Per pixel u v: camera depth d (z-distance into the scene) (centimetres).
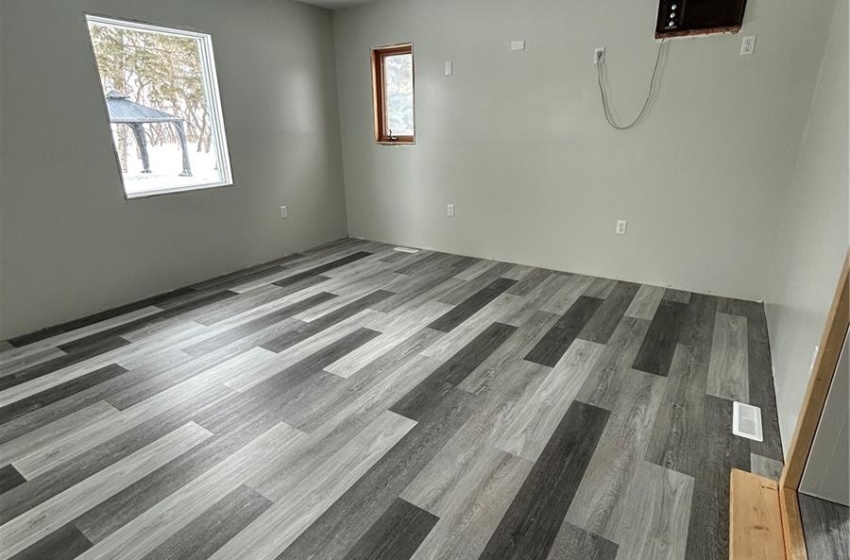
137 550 150
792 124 301
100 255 333
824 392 145
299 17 442
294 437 203
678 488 172
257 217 439
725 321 309
